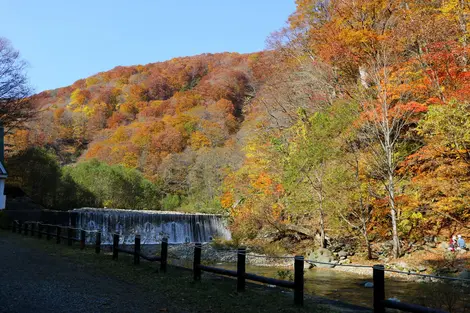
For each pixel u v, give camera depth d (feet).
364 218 65.21
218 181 160.76
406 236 64.69
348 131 70.03
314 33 105.50
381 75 71.05
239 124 249.96
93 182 148.77
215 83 294.46
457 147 54.44
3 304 21.44
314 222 77.51
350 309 22.67
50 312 20.40
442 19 71.82
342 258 63.41
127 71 374.84
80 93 331.57
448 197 57.77
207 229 107.65
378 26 91.86
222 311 21.88
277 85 118.83
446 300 34.47
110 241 92.58
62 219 86.38
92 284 28.02
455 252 55.36
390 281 47.01
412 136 67.46
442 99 63.10
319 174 69.72
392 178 61.16
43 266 35.01
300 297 23.13
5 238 59.52
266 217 84.02
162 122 253.65
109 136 276.62
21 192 116.98
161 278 30.71
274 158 93.97
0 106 113.29
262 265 64.49
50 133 266.36
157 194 186.09
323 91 101.96
